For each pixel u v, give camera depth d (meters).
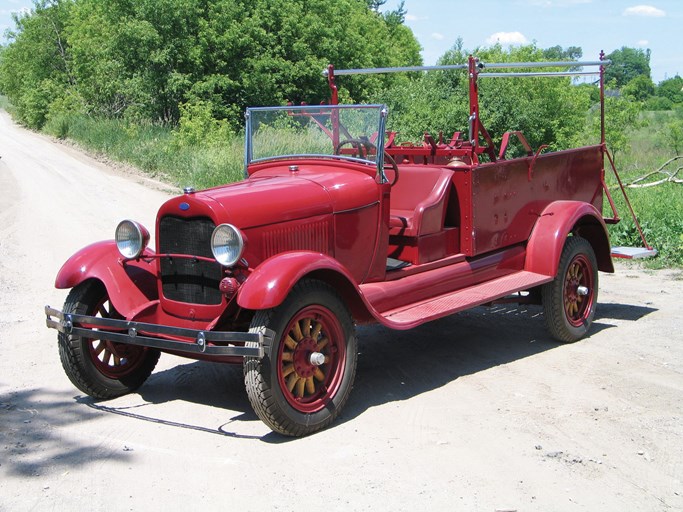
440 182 5.93
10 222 13.72
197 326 4.84
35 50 46.88
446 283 5.82
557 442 4.40
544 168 6.61
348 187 5.31
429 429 4.62
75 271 5.12
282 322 4.37
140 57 29.84
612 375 5.60
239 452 4.34
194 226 4.78
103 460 4.26
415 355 6.24
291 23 31.61
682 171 17.28
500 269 6.28
